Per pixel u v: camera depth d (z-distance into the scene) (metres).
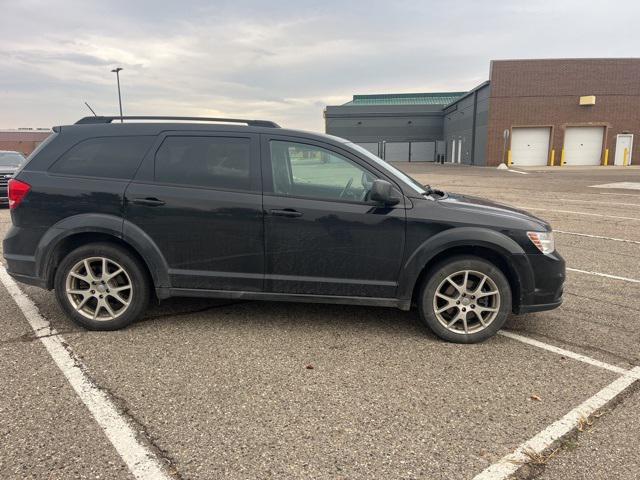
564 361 3.64
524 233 3.82
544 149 35.28
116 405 2.94
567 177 23.47
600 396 3.13
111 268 4.04
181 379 3.28
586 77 33.69
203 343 3.87
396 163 51.03
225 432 2.69
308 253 3.90
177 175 3.96
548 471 2.40
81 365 3.45
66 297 4.02
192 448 2.54
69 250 4.10
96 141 4.07
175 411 2.89
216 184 3.94
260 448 2.56
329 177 3.93
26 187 3.99
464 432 2.73
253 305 4.78
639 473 2.39
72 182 3.97
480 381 3.32
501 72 34.22
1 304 4.71
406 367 3.51
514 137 35.28
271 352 3.72
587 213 11.45
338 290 3.96
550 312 4.74
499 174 26.66
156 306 4.71
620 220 10.39
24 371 3.35
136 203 3.90
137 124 4.10
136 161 4.01
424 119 53.75
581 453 2.55
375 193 3.71
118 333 4.04
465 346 3.90
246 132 4.00
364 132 54.53
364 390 3.18
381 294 3.95
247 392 3.12
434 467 2.43
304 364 3.53
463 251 3.94
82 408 2.90
